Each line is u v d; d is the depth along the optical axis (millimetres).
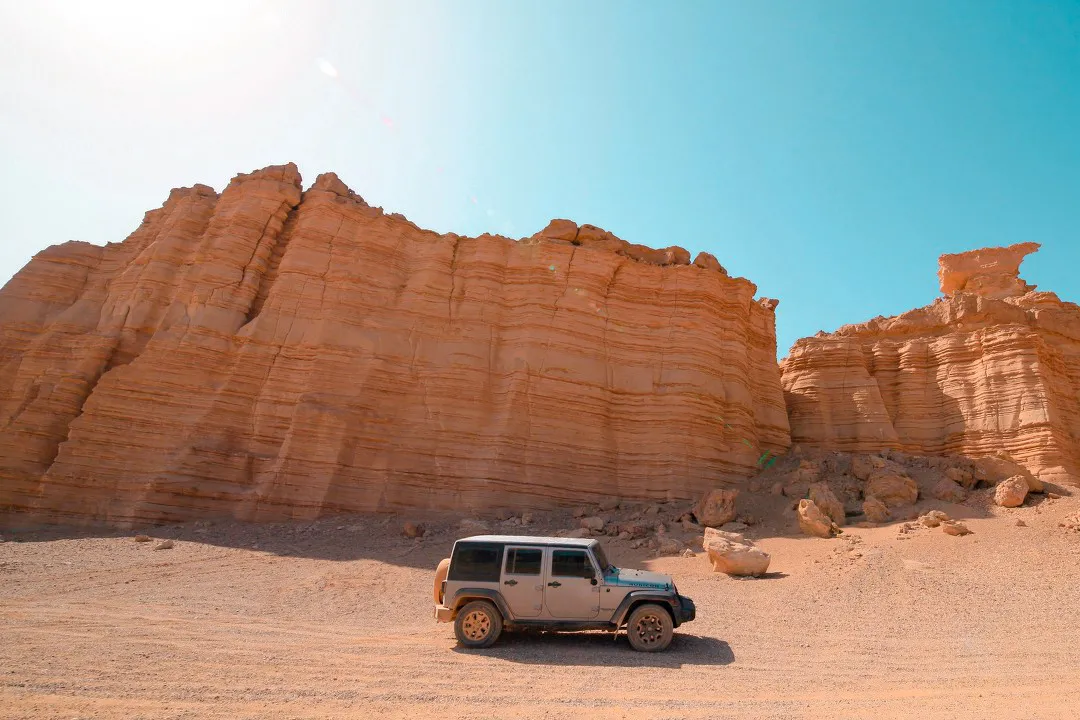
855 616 12320
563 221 32625
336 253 29547
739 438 30094
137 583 14273
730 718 6531
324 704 6777
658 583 10094
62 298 31062
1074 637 10562
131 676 7559
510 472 25953
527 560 10141
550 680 7941
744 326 33250
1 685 6953
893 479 24750
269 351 27234
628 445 28484
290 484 24156
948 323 40844
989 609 12625
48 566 15547
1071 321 41906
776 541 20594
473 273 30359
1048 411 32938
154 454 24594
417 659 8945
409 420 26844
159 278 29281
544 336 29156
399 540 21062
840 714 6703
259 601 13086
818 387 39250
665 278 31844
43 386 26172
